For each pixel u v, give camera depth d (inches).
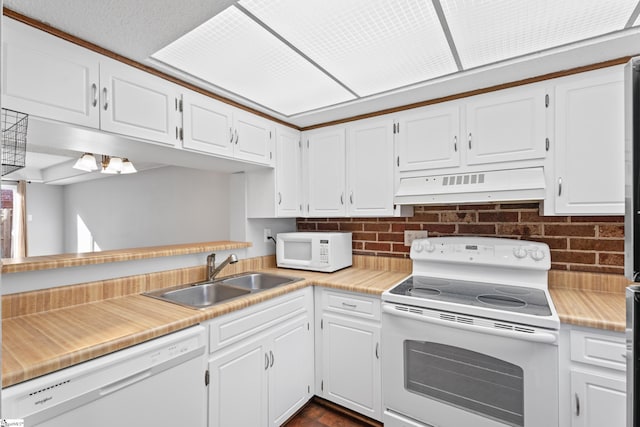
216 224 137.3
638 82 28.7
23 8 46.3
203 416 56.5
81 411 41.3
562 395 54.9
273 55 61.4
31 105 48.1
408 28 53.7
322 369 83.4
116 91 58.2
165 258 77.5
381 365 72.9
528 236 77.8
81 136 58.4
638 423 28.7
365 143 91.0
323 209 99.0
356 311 77.5
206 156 77.3
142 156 77.0
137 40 54.7
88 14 47.8
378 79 71.3
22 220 239.5
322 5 48.1
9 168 47.6
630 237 28.8
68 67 52.2
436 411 63.9
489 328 57.5
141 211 182.9
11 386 36.7
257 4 47.5
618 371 51.2
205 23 51.6
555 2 47.4
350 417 79.7
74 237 254.1
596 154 62.4
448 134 78.2
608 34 54.2
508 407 57.6
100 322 52.6
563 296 66.6
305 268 96.7
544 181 66.0
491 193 69.5
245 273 94.7
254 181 98.7
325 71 67.5
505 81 70.9
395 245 96.7
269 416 70.7
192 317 55.2
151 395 48.6
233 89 75.4
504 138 71.4
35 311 56.7
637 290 29.1
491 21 51.8
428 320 63.1
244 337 64.9
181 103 69.2
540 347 54.3
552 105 66.5
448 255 81.4
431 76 69.7
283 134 97.3
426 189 78.0
